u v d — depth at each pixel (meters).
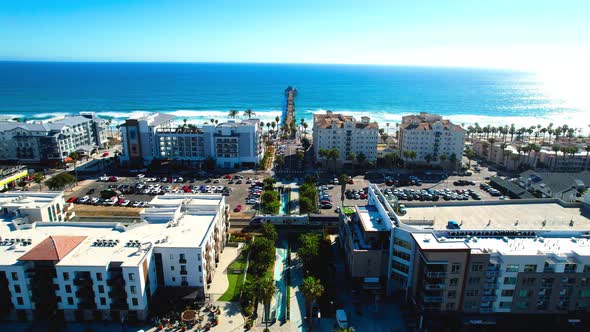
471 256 78.88
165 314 85.38
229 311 88.56
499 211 103.12
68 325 83.44
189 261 89.75
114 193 155.75
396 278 93.19
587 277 79.06
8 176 164.00
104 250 87.25
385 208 102.56
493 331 81.50
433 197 160.62
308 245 106.81
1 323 83.56
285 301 93.75
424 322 84.00
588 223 95.62
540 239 86.44
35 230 97.88
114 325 83.50
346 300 94.06
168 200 117.25
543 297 81.12
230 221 136.12
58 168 198.25
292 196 162.38
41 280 81.88
